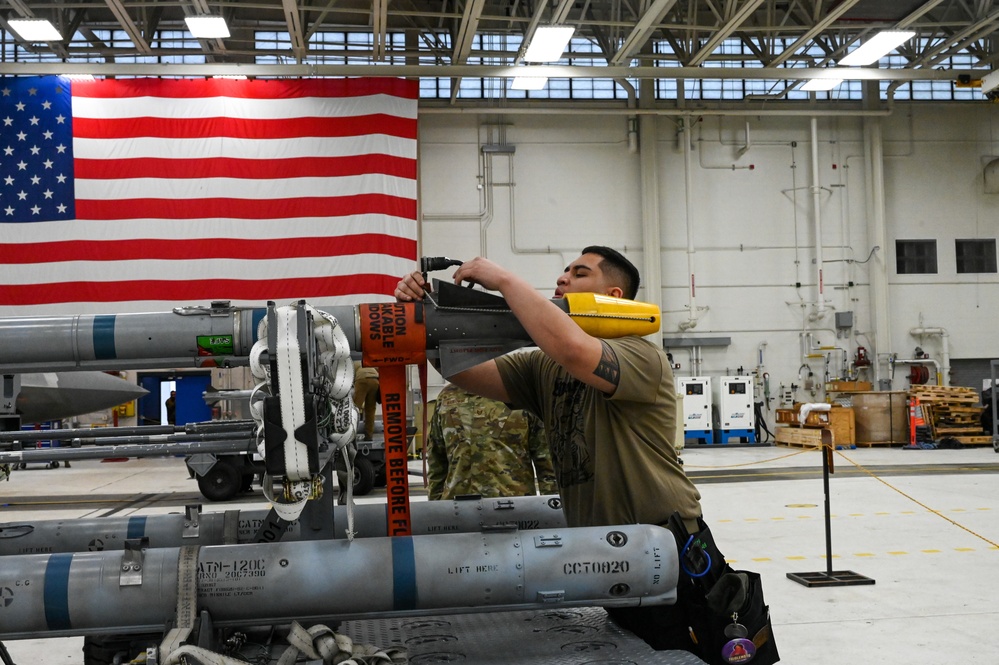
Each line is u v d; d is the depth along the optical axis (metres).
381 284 12.83
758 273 17.34
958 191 17.81
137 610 1.67
